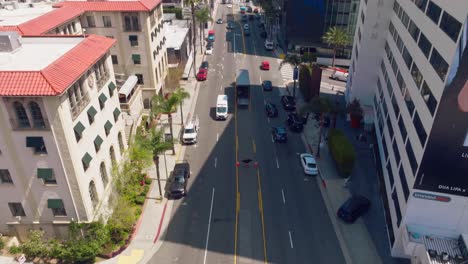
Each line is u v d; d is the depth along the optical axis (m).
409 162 29.72
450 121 23.91
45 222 30.50
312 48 80.19
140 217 35.22
